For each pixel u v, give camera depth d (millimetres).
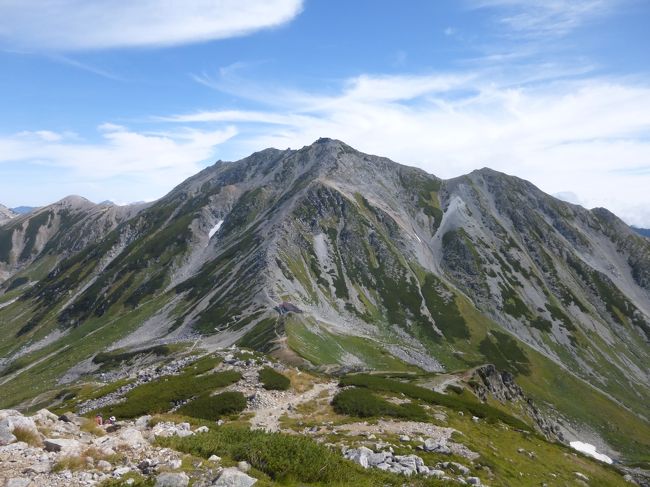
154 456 18531
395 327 199875
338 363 126812
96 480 15938
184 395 56781
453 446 39719
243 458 20422
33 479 15539
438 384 88375
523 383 174375
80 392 127062
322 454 22797
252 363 66938
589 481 47312
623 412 167875
